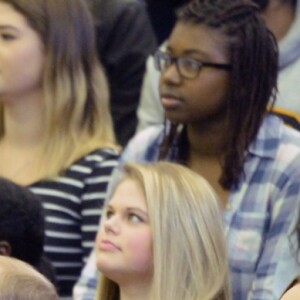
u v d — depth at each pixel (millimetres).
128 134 14797
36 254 10297
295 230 9789
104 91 12188
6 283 7164
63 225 11703
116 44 14906
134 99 14867
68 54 12039
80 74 12086
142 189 9508
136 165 9703
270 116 11062
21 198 10195
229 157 10805
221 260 9445
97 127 12078
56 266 11680
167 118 10953
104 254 9500
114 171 11367
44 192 11789
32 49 11961
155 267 9328
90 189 11773
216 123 10898
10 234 10109
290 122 12570
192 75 10820
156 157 11211
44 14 11977
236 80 10844
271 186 10711
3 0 11953
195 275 9336
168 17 15734
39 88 12078
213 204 9539
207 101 10828
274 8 12945
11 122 12141
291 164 10766
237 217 10664
